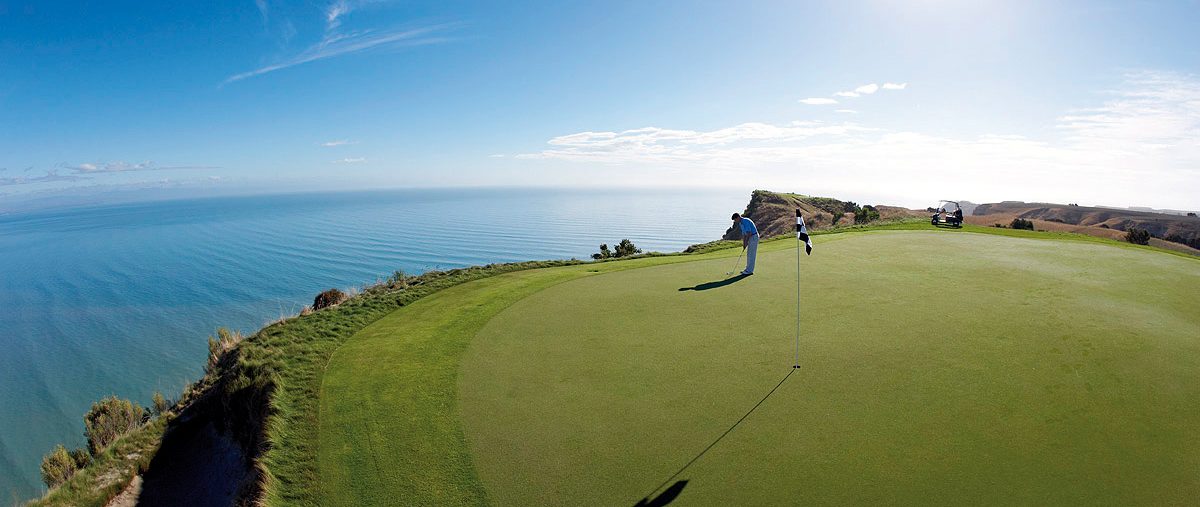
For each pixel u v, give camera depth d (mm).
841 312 10859
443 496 5656
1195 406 6793
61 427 57375
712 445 6172
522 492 5547
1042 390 7277
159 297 137125
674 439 6336
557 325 10680
